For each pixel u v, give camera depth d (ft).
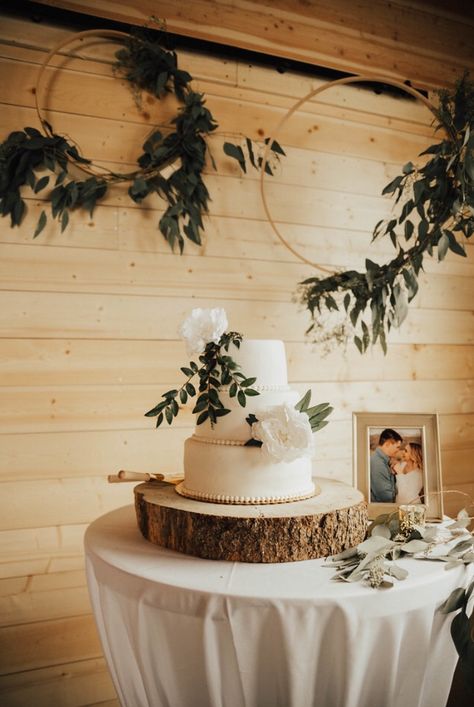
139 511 4.91
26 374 6.04
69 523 6.17
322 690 4.06
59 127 6.18
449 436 7.72
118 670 4.54
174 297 6.56
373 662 4.08
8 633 5.95
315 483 5.52
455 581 4.34
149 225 6.47
